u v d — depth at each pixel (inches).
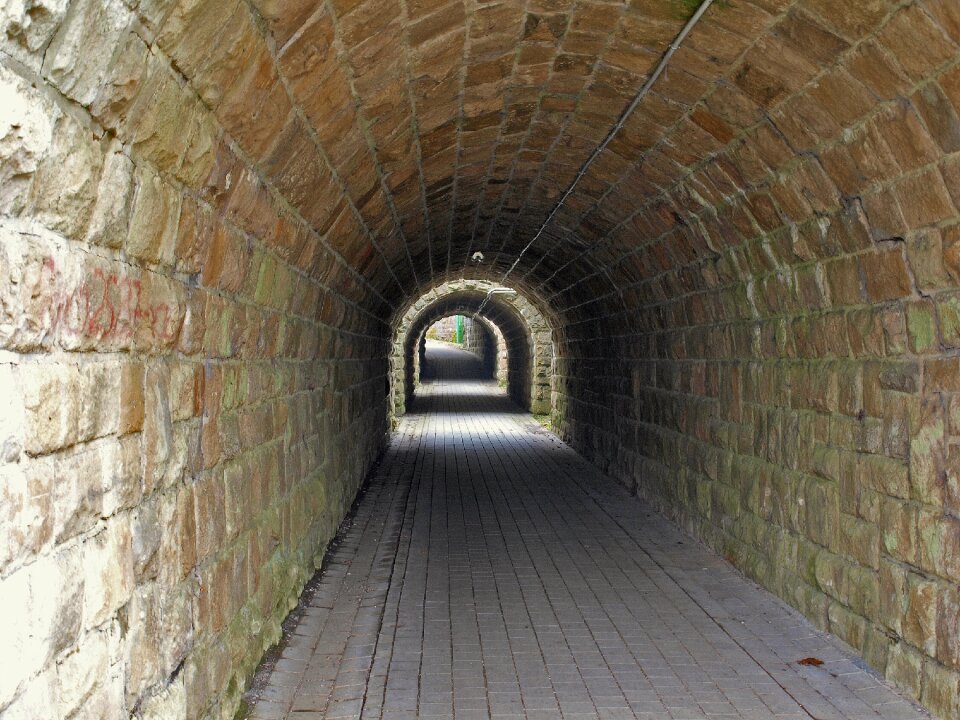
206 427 126.3
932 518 145.9
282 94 120.7
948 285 139.1
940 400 144.5
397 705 146.9
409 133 188.4
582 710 145.5
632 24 149.8
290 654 169.6
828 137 149.6
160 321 101.9
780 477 209.9
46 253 69.7
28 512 66.8
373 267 305.3
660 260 278.4
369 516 319.6
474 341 1689.2
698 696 151.5
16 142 60.6
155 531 101.8
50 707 71.2
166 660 105.5
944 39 111.4
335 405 281.9
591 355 472.4
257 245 145.9
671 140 194.7
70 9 62.2
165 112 88.5
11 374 64.4
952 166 127.1
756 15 133.3
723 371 250.4
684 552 262.8
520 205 309.6
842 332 175.8
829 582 183.3
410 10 129.4
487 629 189.0
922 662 148.0
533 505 344.8
